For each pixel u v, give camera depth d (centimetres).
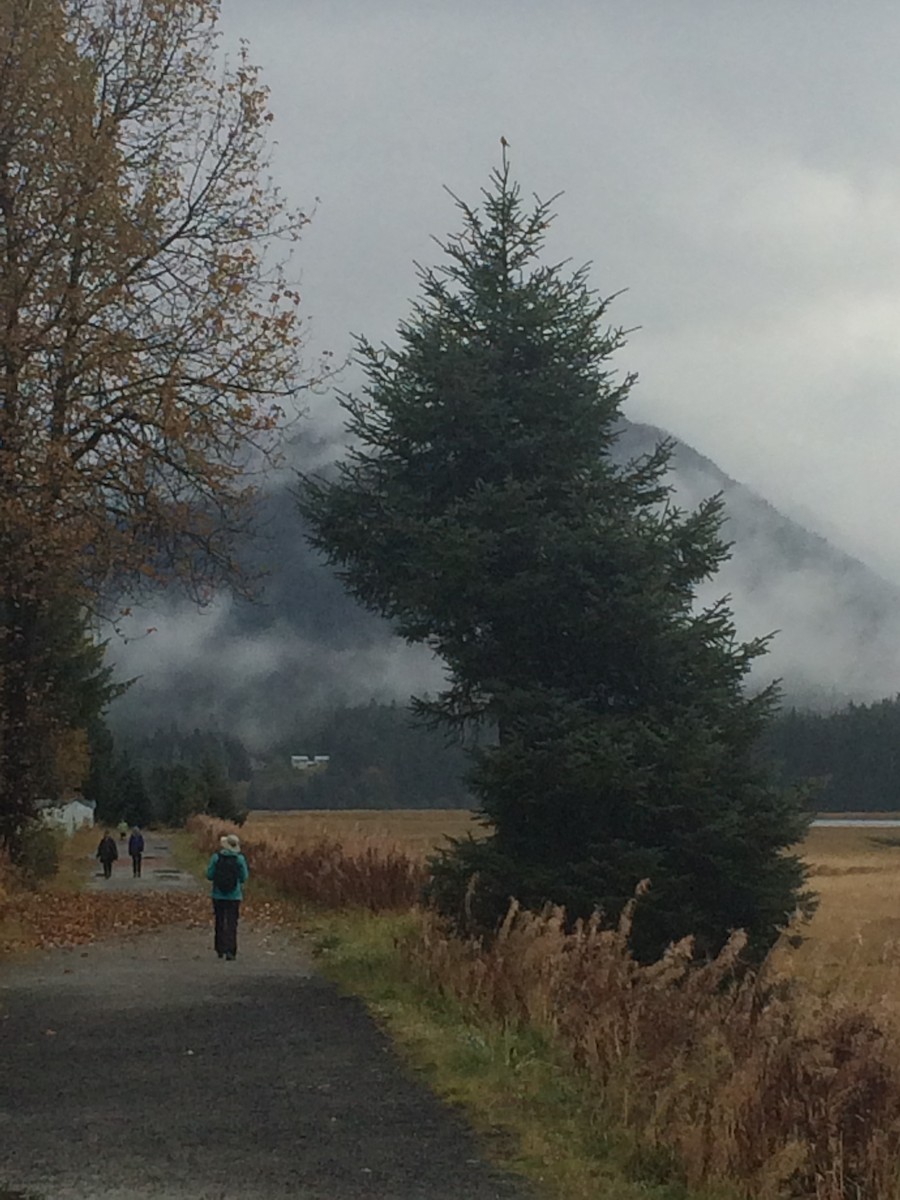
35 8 1831
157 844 7912
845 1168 698
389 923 1783
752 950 1511
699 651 1608
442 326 1667
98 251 1897
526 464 1645
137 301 1972
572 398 1648
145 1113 820
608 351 1706
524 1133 777
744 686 1664
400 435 1645
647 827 1541
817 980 927
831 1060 751
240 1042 1045
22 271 1850
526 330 1662
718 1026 849
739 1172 696
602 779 1453
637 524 1588
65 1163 713
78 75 1877
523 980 1082
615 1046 867
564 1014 987
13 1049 1020
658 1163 725
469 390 1586
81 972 1497
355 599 1730
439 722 1728
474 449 1636
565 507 1622
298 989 1341
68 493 1908
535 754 1466
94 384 1925
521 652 1622
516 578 1539
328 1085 895
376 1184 682
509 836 1559
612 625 1543
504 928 1173
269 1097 861
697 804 1511
